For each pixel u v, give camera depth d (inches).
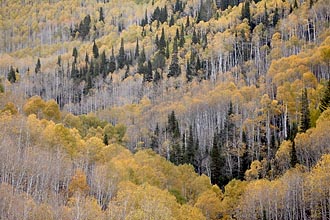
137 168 3073.3
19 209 2106.3
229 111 4493.1
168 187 3161.9
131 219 2169.0
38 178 2659.9
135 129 4722.0
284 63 4904.0
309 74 4355.3
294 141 3383.4
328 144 3144.7
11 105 3870.6
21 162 2662.4
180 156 4153.5
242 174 3831.2
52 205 2320.4
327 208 2719.0
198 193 3270.2
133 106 5654.5
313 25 5935.0
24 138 3063.5
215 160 3927.2
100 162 3147.1
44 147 3031.5
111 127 4547.2
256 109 4335.6
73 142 3260.3
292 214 2805.1
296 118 4092.0
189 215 2603.3
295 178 2787.9
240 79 5570.9
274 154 3828.7
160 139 4466.0
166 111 5108.3
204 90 5482.3
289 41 5728.3
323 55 4562.0
